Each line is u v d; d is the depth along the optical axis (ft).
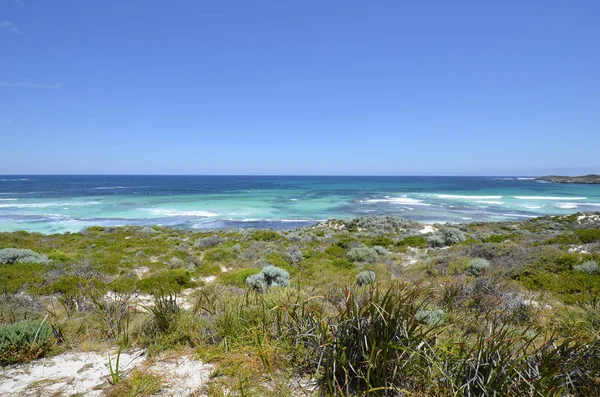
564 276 27.45
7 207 142.20
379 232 81.97
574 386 7.95
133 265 38.73
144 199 187.73
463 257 39.81
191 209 144.56
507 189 293.43
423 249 56.18
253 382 9.48
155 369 10.41
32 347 11.24
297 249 52.03
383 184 410.52
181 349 11.98
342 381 8.96
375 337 8.89
